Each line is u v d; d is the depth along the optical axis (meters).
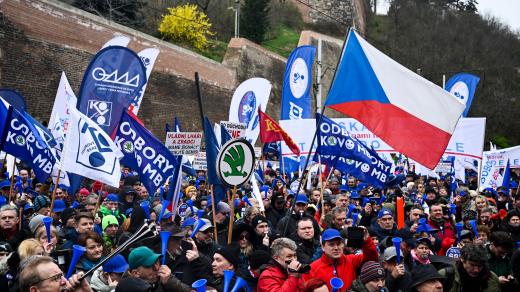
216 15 47.12
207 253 6.19
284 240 5.02
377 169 10.47
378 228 8.06
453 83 20.16
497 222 9.95
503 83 60.03
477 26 67.12
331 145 10.18
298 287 4.60
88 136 7.97
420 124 7.49
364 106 7.70
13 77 18.42
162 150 9.27
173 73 27.75
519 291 5.84
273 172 16.52
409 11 68.12
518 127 56.47
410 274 5.38
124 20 34.09
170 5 42.38
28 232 6.46
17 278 4.85
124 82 9.95
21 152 8.06
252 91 14.34
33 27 19.28
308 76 14.76
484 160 16.27
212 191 7.41
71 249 5.50
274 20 55.19
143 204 6.73
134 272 4.43
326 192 10.26
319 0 58.56
